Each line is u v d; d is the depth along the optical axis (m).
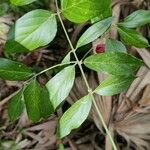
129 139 0.69
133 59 0.40
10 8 0.72
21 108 0.47
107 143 0.69
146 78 0.68
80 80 0.71
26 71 0.44
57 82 0.42
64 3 0.41
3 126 0.73
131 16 0.50
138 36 0.47
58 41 0.77
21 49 0.42
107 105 0.67
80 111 0.42
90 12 0.41
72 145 0.72
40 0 0.73
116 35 0.62
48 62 0.77
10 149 0.72
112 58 0.40
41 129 0.73
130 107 0.69
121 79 0.42
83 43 0.43
